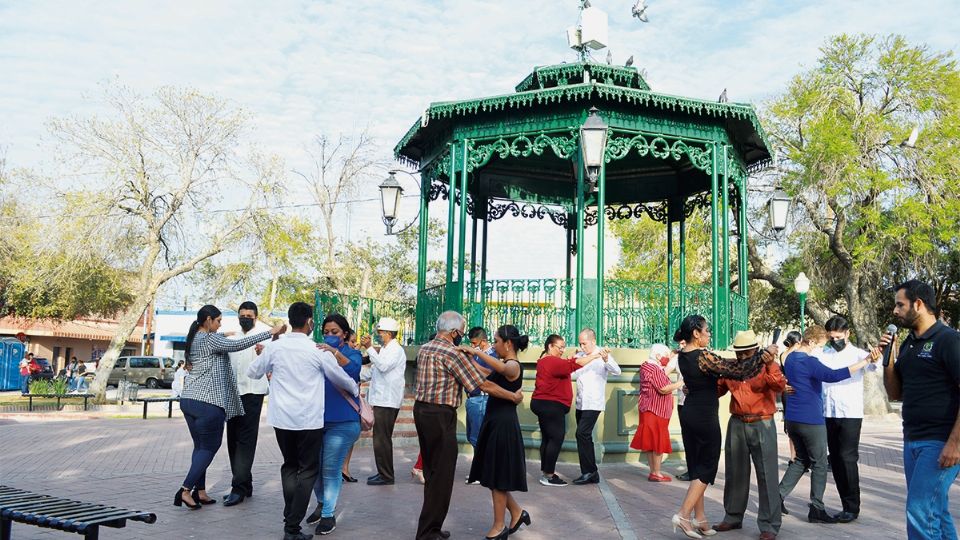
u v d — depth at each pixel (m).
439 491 5.88
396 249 42.34
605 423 10.96
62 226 24.70
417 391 6.07
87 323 52.47
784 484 7.37
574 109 11.51
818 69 27.12
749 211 27.67
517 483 6.01
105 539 5.82
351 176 31.02
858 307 26.42
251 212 26.89
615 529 6.61
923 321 4.75
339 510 7.28
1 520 4.84
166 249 27.30
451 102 11.93
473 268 15.16
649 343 11.64
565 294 11.38
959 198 24.56
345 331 7.91
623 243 31.05
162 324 47.34
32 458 10.70
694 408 6.40
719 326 11.98
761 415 6.40
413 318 16.59
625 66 12.65
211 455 7.17
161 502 7.42
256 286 31.95
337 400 6.50
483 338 8.95
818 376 7.06
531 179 15.95
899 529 6.76
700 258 28.88
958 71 25.73
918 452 4.61
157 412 22.27
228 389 7.26
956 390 4.53
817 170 25.20
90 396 23.56
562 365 8.98
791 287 26.75
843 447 7.14
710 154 12.20
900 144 24.05
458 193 14.67
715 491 8.69
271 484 8.73
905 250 26.58
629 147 11.57
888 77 26.05
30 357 31.56
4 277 30.98
